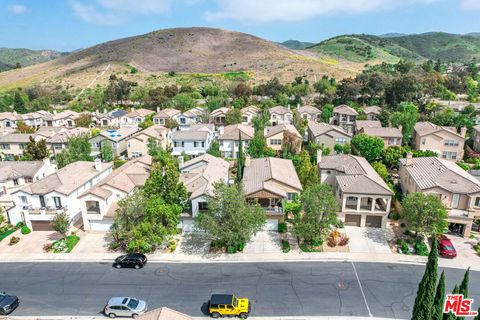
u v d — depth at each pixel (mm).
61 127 90688
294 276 36312
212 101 116500
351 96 118000
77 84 167875
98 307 32406
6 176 55906
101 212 45531
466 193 42969
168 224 40938
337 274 36500
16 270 38219
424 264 38125
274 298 33031
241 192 41406
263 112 95188
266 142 74312
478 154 69625
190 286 35031
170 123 95000
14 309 32188
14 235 45719
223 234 38500
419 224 39500
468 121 84500
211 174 51906
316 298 32969
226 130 79375
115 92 133375
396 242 42062
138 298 33312
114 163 72438
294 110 102625
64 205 46844
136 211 40000
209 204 39938
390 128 76688
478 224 44219
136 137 76750
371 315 30844
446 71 175750
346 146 71938
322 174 54625
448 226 43125
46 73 199625
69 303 32969
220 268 37906
